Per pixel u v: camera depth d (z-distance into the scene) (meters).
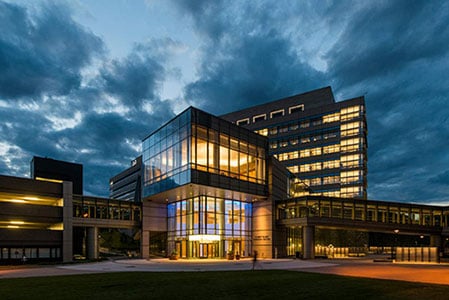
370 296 16.47
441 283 21.22
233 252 51.38
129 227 59.09
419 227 63.09
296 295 17.00
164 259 51.62
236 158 52.16
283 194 64.88
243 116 132.12
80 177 78.81
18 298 16.72
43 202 56.19
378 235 106.19
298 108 121.81
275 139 121.56
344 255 70.31
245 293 17.73
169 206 60.84
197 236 52.50
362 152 105.31
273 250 56.00
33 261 49.53
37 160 72.81
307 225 54.56
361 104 108.12
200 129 47.03
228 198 56.19
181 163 47.12
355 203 60.09
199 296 16.94
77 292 18.38
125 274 28.03
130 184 123.06
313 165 112.50
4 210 48.34
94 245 56.97
